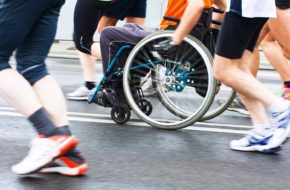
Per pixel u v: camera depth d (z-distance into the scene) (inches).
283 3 185.3
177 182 135.5
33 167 132.7
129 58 188.1
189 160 154.6
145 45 186.7
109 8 231.9
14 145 161.8
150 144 170.2
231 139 181.5
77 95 243.4
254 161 156.3
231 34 150.8
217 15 206.2
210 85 180.2
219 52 155.0
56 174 137.6
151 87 201.6
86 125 193.2
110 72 192.9
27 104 129.9
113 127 191.6
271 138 163.0
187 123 186.9
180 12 185.6
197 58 185.0
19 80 130.5
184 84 191.0
